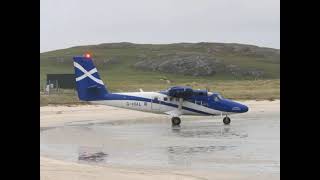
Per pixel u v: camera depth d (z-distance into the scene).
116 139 67.62
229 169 42.81
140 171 42.22
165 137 69.56
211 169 42.94
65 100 155.75
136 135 72.69
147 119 104.81
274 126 85.38
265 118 104.12
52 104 148.88
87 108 137.12
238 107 90.75
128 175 39.97
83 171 41.91
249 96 184.25
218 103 90.69
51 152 54.97
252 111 124.38
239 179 38.25
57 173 40.47
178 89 89.88
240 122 94.88
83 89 93.31
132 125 90.88
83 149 57.72
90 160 49.03
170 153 53.56
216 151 54.59
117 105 92.75
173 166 44.91
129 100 92.31
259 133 73.31
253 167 43.78
